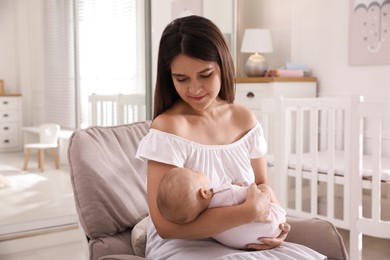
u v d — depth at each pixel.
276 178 3.08
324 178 2.88
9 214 3.13
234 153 1.37
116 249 1.52
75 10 3.40
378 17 3.38
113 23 3.62
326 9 3.77
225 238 1.26
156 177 1.25
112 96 3.64
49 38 3.30
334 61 3.74
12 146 3.18
